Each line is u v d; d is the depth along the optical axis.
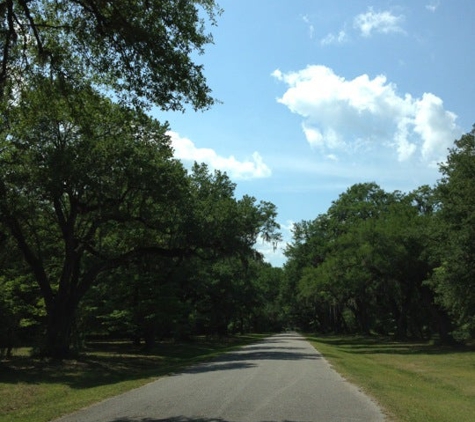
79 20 11.54
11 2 11.39
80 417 10.73
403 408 11.32
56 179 22.73
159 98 11.74
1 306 26.41
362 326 73.38
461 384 20.50
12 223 25.16
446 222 34.25
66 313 27.50
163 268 37.44
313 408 11.20
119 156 24.50
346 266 51.84
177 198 26.94
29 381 18.95
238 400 12.39
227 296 59.31
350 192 69.75
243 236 33.47
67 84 13.02
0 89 12.69
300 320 123.06
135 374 22.91
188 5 10.91
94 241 29.78
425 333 74.94
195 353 38.97
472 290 32.25
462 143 33.97
